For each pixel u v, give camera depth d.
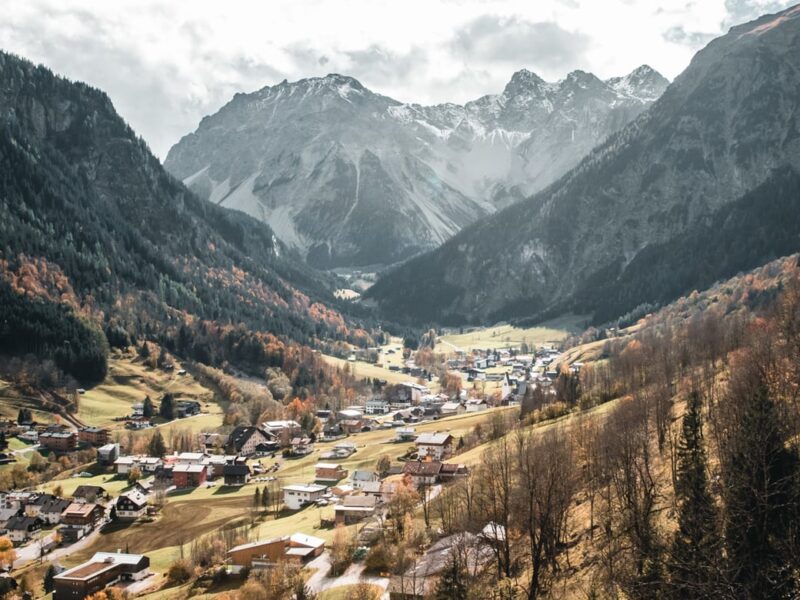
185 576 138.50
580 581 81.88
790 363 102.31
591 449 113.69
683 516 67.25
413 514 132.25
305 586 111.94
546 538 90.06
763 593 52.47
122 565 145.88
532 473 94.50
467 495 112.62
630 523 81.56
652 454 107.62
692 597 56.16
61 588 138.25
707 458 87.19
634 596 63.66
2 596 144.50
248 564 131.88
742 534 56.56
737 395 88.31
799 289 140.38
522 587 86.12
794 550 52.47
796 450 62.41
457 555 90.38
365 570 117.25
